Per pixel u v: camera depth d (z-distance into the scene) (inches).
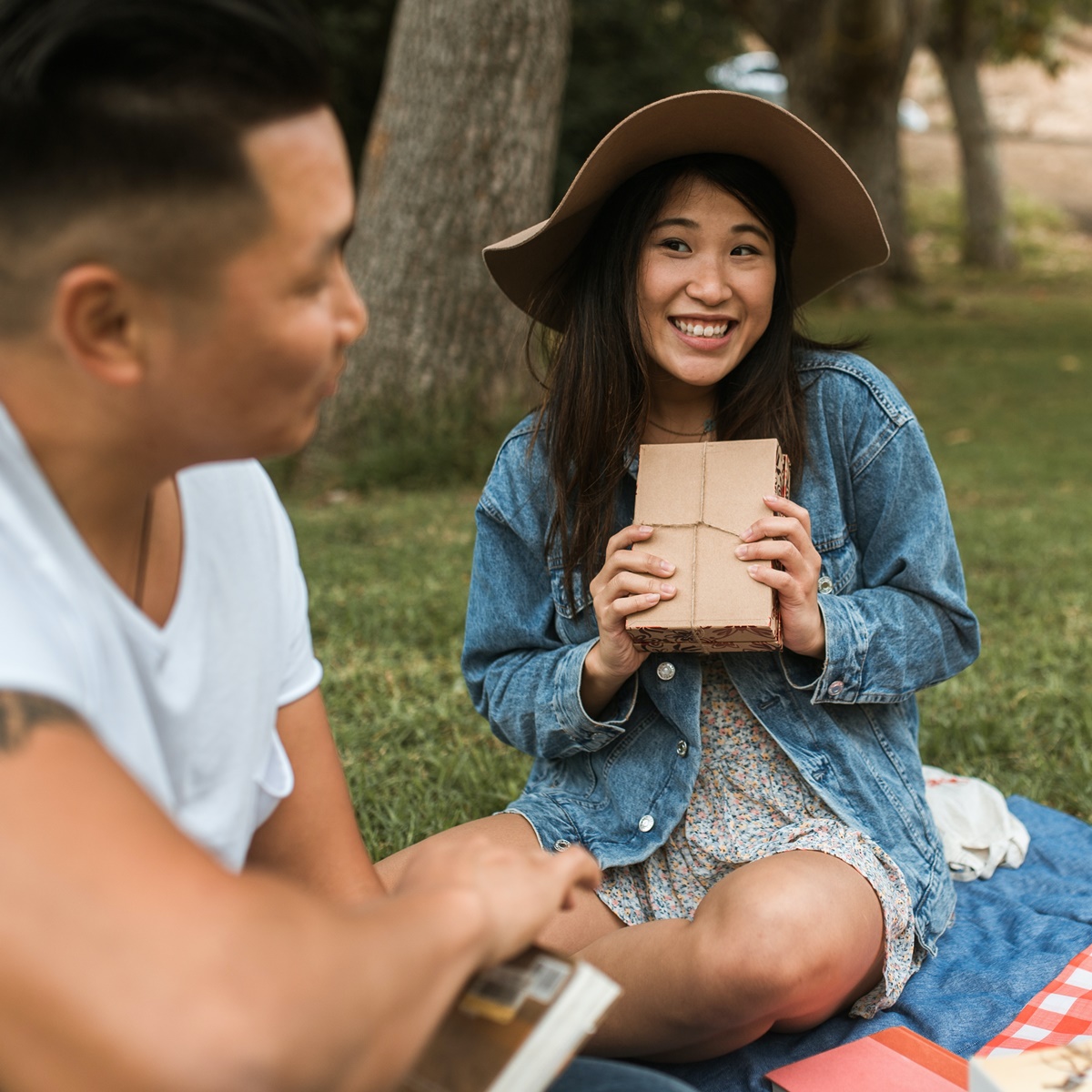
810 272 90.8
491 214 281.4
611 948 70.2
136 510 43.6
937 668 81.8
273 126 36.6
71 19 34.3
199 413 39.3
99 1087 31.6
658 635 73.0
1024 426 380.2
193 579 45.4
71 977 31.4
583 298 81.9
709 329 77.9
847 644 76.3
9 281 36.5
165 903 32.8
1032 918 87.7
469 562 203.9
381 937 36.5
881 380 82.4
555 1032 41.7
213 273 36.7
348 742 129.0
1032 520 241.9
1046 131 1299.2
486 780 117.8
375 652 162.1
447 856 44.2
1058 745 125.0
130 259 36.0
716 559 72.6
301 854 58.2
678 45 573.9
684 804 78.7
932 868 80.5
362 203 290.5
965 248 899.4
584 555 82.0
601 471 81.1
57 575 37.4
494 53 274.1
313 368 39.7
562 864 44.9
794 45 568.7
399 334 285.3
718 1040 69.6
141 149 35.0
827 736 79.3
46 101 34.7
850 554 82.1
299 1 38.5
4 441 37.9
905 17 559.5
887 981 73.5
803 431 81.0
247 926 33.5
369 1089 35.9
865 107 588.1
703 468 75.3
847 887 70.0
